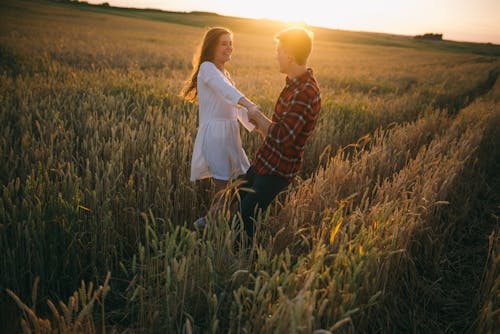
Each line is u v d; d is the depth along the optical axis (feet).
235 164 8.84
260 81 34.27
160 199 8.61
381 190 9.23
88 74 29.91
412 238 8.46
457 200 11.60
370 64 90.79
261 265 6.67
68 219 7.15
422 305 7.63
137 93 19.77
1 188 8.32
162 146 10.96
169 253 5.55
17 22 104.32
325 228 6.92
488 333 5.27
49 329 5.02
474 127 18.19
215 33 8.32
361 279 6.06
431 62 115.03
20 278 6.63
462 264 9.23
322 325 5.55
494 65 104.63
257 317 5.14
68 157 10.27
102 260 7.52
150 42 93.25
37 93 18.66
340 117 20.07
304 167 13.57
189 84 9.12
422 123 20.24
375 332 6.41
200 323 6.29
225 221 6.57
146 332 5.81
